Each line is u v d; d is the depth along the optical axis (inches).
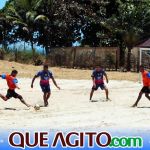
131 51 2009.1
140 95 753.0
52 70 1704.0
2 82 1211.9
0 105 779.4
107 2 2143.2
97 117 636.1
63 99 877.2
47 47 2188.7
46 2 2155.5
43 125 573.3
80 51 1935.3
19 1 2182.6
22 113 685.9
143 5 1982.0
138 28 1955.0
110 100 848.3
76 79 1381.6
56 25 2144.4
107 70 1851.6
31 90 1029.2
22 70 1652.3
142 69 750.5
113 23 2006.6
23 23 2140.7
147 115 653.3
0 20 2191.2
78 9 2143.2
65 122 595.5
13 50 2134.6
